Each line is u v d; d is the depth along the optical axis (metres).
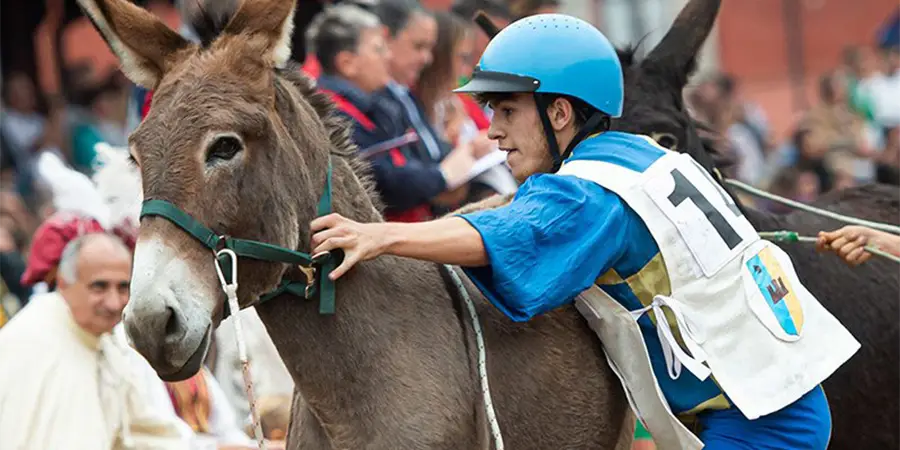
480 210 7.94
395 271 7.67
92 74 24.66
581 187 7.45
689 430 7.88
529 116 7.78
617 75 7.91
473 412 7.58
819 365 7.80
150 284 6.64
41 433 9.44
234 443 10.59
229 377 11.05
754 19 36.44
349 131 7.92
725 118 27.78
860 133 29.12
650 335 7.78
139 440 9.91
